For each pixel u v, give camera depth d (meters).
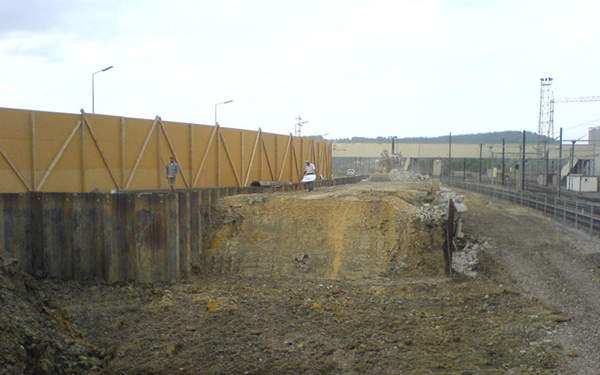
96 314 15.70
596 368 11.59
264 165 39.75
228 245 22.19
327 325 14.94
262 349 13.22
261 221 22.95
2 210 17.53
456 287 18.73
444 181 81.56
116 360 12.64
